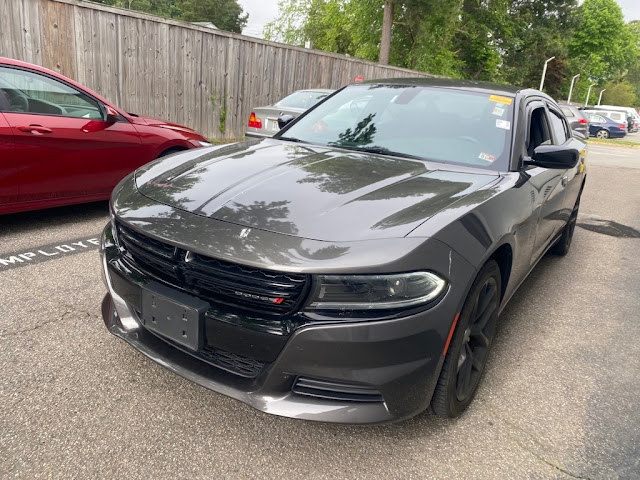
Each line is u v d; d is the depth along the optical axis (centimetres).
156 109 872
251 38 1003
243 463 204
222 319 192
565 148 285
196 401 240
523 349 318
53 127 439
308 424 230
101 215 523
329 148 310
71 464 196
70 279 362
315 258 182
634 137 3703
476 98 337
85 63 759
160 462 201
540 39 4594
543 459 219
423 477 204
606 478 210
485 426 238
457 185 251
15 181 423
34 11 691
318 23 3056
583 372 294
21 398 232
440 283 192
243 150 296
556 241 458
